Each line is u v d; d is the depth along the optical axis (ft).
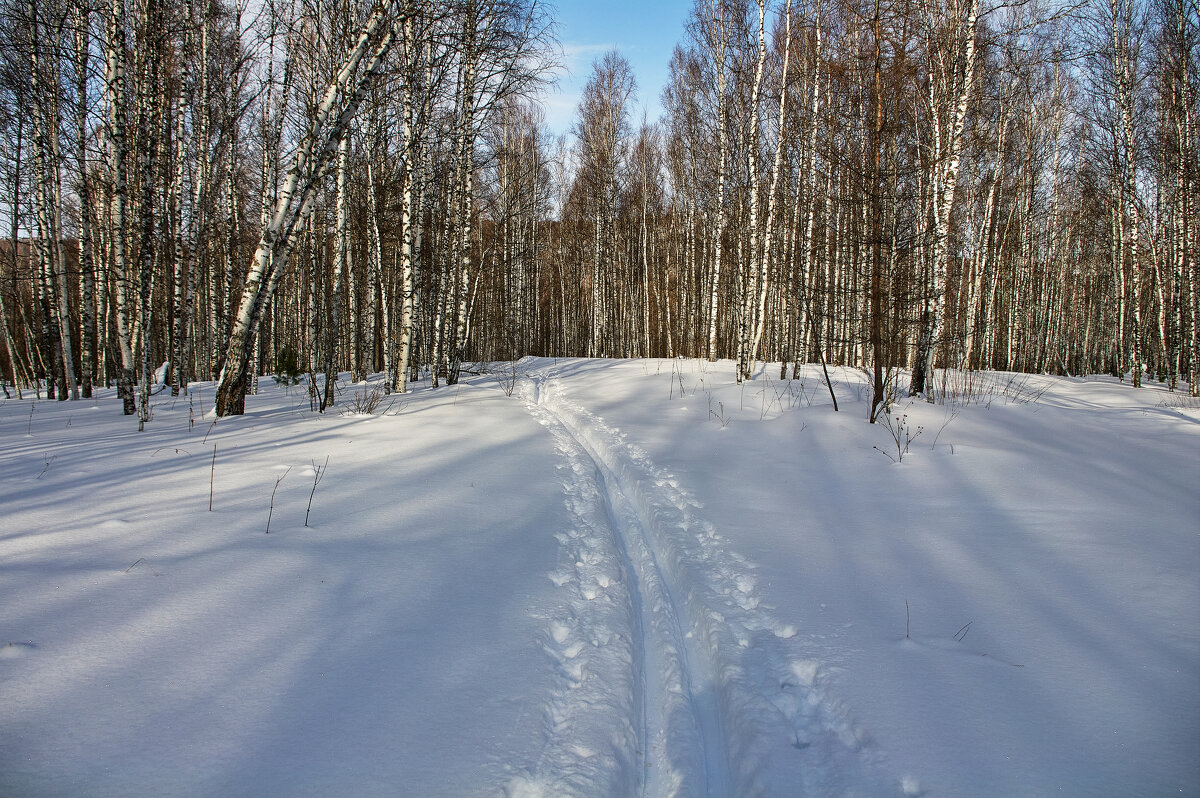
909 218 36.14
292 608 10.90
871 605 12.71
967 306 60.80
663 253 103.09
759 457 25.95
